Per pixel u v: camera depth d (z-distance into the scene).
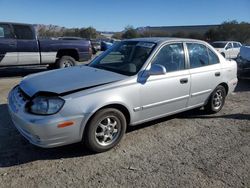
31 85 4.11
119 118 4.18
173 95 4.87
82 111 3.75
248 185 3.44
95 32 69.00
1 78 9.76
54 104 3.63
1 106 6.18
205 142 4.62
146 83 4.42
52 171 3.61
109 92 4.00
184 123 5.45
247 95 8.09
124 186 3.34
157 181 3.46
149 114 4.61
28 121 3.59
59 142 3.72
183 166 3.82
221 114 6.08
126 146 4.36
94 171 3.64
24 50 9.72
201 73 5.35
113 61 4.98
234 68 6.20
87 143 3.95
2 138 4.50
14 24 9.52
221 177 3.59
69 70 4.78
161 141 4.60
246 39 58.25
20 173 3.54
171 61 4.91
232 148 4.42
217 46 20.08
